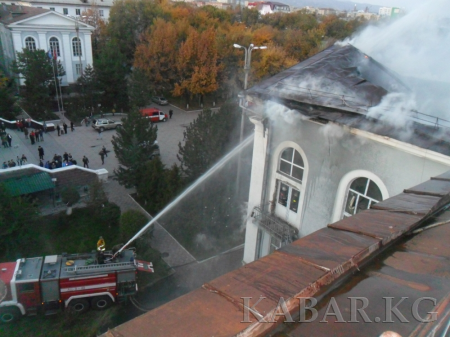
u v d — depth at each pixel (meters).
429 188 4.78
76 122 37.25
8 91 34.22
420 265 2.91
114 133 34.84
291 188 11.12
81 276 13.13
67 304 13.39
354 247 3.02
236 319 2.04
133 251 14.69
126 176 22.02
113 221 19.61
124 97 42.00
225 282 2.41
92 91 40.28
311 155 10.09
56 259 13.66
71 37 45.31
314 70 10.62
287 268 2.63
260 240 12.64
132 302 14.46
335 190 9.62
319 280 2.48
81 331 12.92
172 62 43.38
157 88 45.03
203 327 1.96
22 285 12.59
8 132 31.72
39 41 43.66
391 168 8.20
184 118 41.53
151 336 1.87
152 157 25.09
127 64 52.72
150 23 54.31
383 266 2.89
